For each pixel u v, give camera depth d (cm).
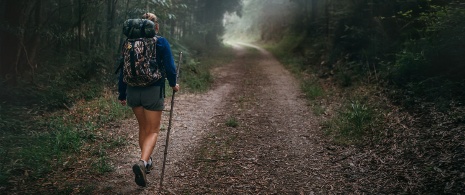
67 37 886
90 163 418
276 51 2767
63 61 900
